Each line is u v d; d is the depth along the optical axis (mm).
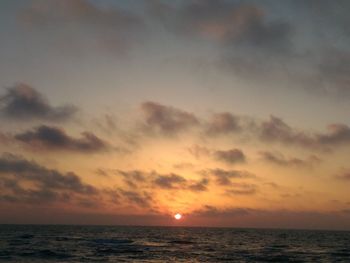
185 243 109438
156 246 93750
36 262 58531
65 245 91688
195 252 79562
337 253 86000
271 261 66812
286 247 103312
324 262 67188
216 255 74875
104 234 162000
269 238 160500
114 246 90938
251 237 167875
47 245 90562
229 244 110500
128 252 76062
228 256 73500
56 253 71312
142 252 76438
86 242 103875
